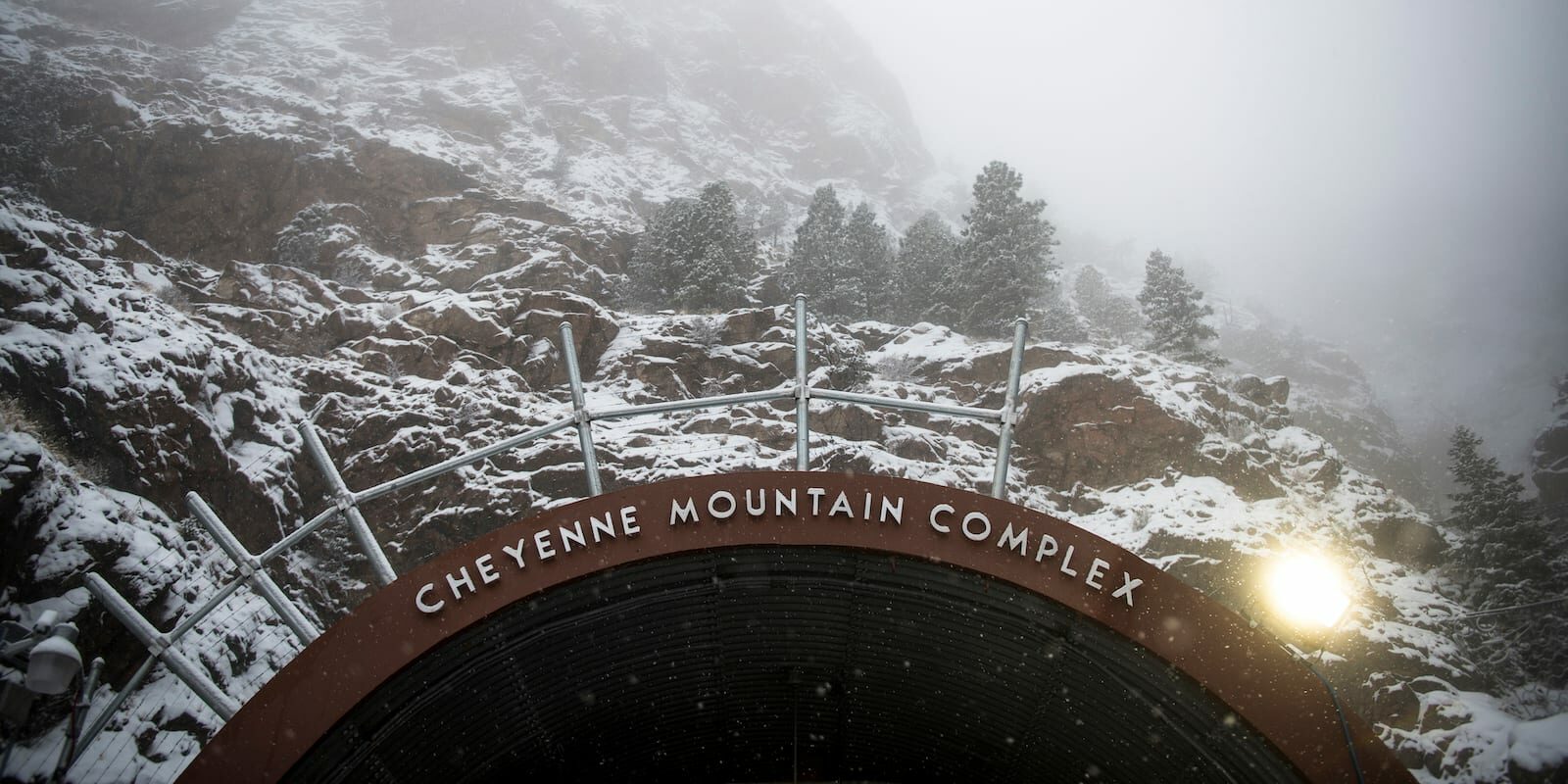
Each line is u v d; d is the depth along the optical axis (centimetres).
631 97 18175
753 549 1285
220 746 1125
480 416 4066
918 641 1368
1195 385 5359
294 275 5312
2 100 7119
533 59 17375
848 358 5212
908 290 7875
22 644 1071
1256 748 1184
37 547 2084
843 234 8219
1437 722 3212
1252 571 3934
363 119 12925
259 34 14825
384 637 1194
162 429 3033
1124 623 1209
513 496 3631
